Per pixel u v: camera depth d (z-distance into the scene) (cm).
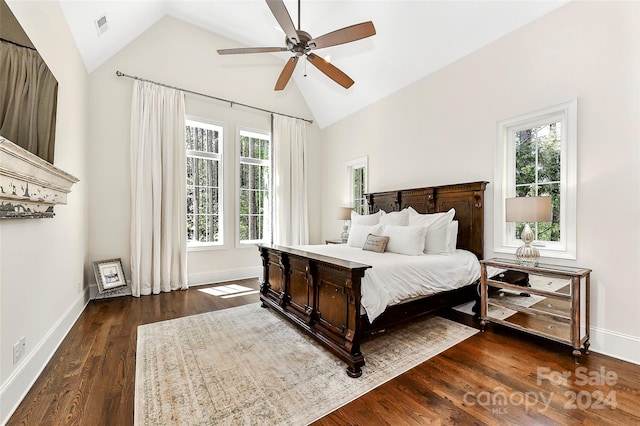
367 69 434
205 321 293
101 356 219
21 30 166
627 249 222
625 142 224
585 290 231
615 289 227
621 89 226
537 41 278
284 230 532
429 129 388
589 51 243
